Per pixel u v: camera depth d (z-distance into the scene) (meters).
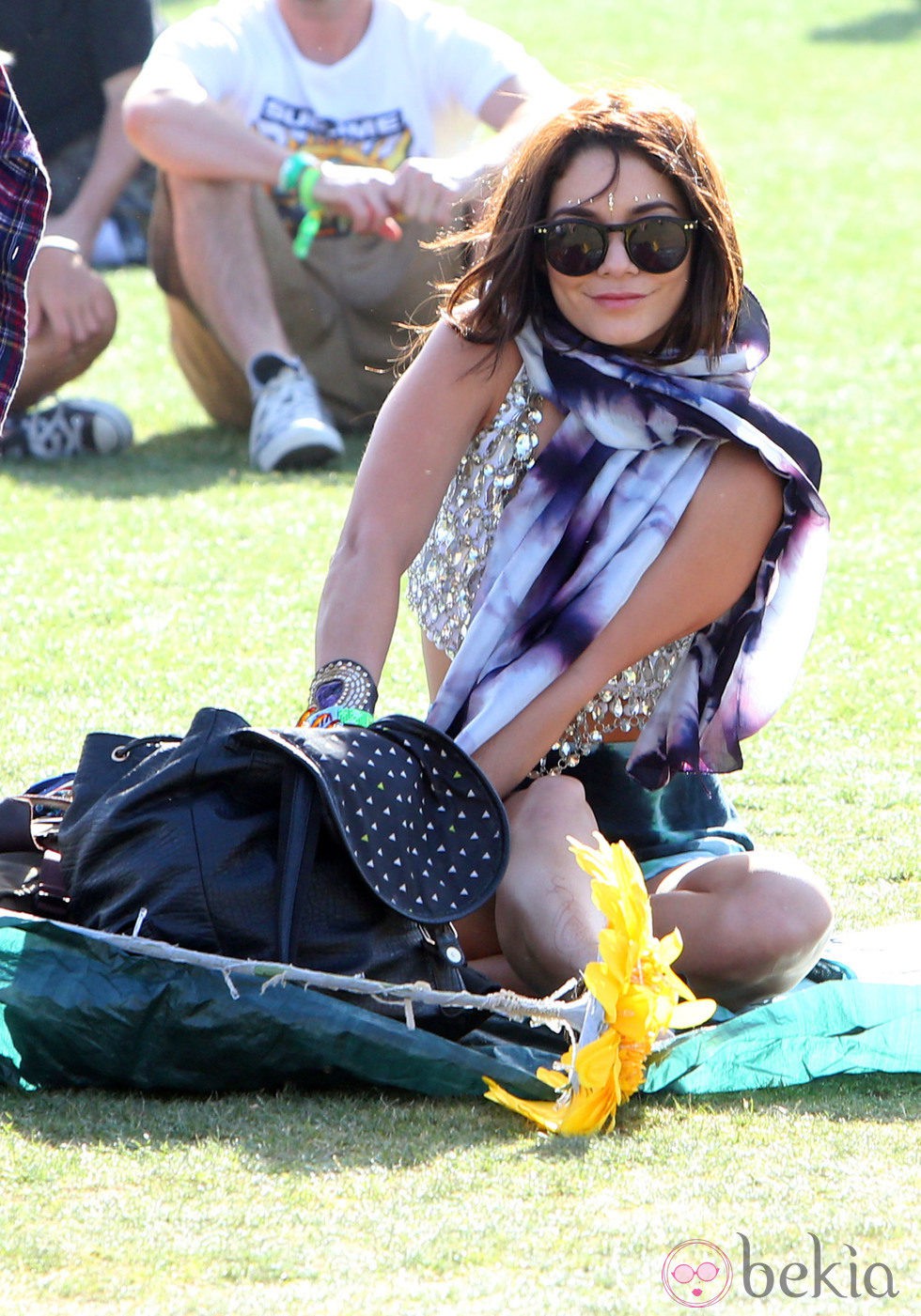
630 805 10.00
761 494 9.69
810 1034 8.84
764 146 46.12
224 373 23.94
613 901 8.24
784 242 36.12
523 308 9.73
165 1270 6.79
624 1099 8.28
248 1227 7.13
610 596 9.48
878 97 52.69
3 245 10.71
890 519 20.02
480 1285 6.72
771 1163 7.83
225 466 22.53
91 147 24.84
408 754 8.88
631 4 67.88
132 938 8.32
